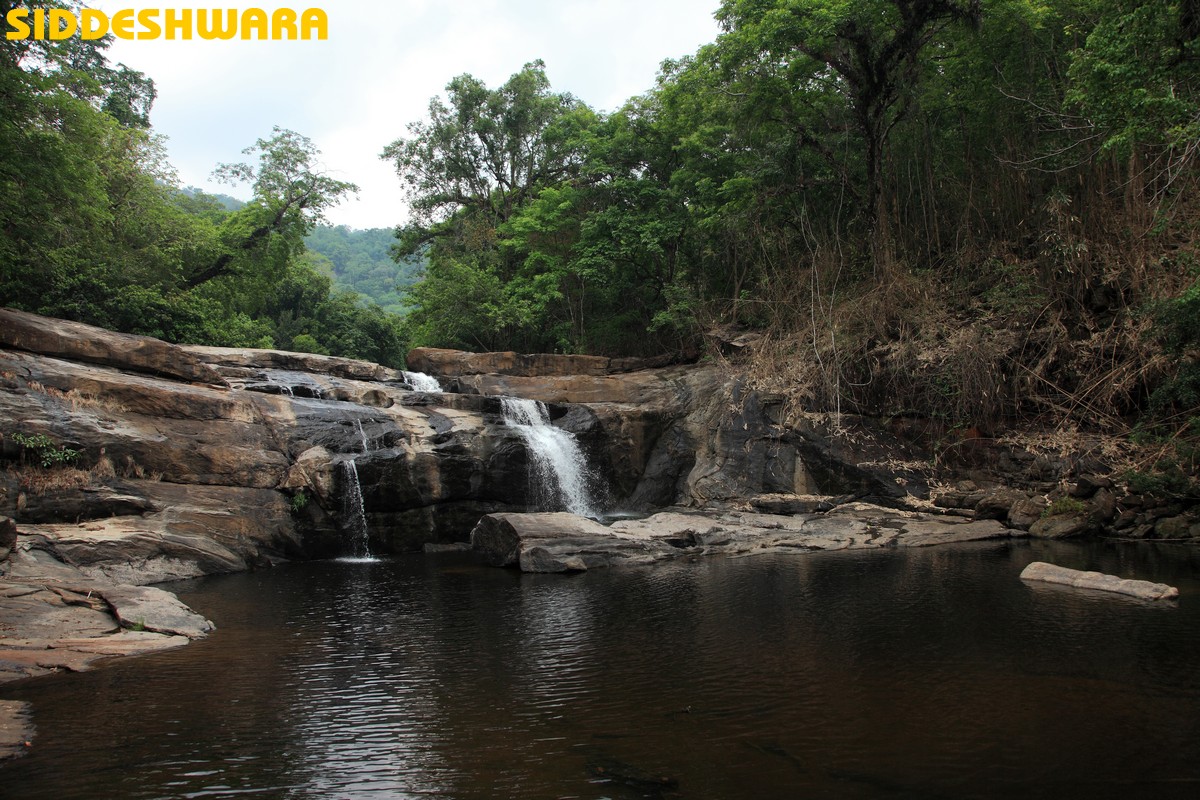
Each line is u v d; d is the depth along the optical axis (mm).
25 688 7234
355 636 9352
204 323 25406
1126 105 13586
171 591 12344
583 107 37375
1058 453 18344
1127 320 18312
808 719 6281
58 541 12078
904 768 5273
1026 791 4895
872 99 23141
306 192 35500
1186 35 12984
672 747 5719
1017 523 17203
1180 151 17312
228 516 14820
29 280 20859
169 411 15320
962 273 22109
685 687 7195
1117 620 9367
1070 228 19750
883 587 11773
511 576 13656
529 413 22031
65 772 5324
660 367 27484
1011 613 9844
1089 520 16344
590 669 7852
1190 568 12594
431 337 34094
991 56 22281
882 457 19953
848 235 25094
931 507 18547
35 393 13703
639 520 17859
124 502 13562
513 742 5875
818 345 21906
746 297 26234
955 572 12852
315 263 85750
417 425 18781
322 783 5141
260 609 10953
